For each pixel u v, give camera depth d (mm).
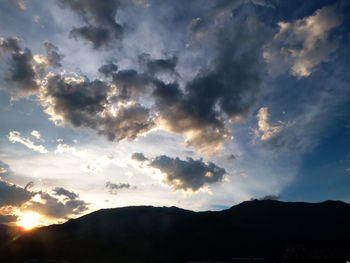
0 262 143875
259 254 145250
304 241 165875
